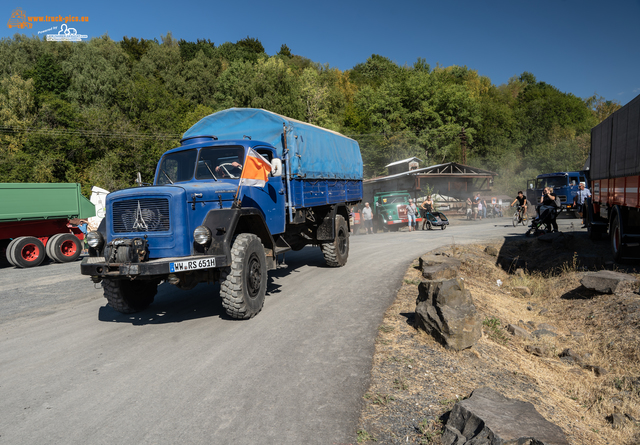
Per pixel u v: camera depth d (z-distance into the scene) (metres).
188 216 5.50
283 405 3.35
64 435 2.97
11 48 64.88
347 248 10.39
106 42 76.50
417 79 65.44
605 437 3.38
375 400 3.41
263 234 6.68
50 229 14.79
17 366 4.39
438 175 38.03
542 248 11.69
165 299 7.32
